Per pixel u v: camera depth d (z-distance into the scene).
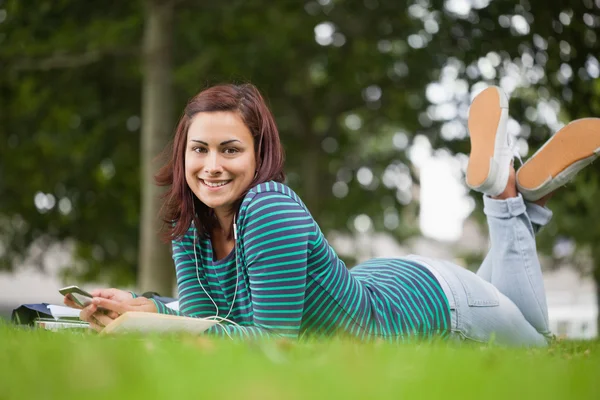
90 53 13.44
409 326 4.51
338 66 15.38
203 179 4.25
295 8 13.99
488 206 5.52
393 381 2.21
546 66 12.47
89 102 15.02
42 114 15.12
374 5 14.20
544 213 5.61
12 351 2.72
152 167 13.01
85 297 4.20
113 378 2.12
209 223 4.48
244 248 4.14
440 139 15.52
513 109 13.10
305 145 18.12
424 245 29.97
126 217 17.23
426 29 14.08
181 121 4.44
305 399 1.91
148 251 12.84
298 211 4.09
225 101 4.26
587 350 4.20
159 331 3.73
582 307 27.78
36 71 14.39
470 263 22.94
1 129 15.26
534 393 2.14
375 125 18.06
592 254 20.11
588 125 5.42
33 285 30.84
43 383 2.11
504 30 12.83
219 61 14.33
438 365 2.55
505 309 5.10
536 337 5.27
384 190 19.17
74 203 16.86
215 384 2.05
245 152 4.25
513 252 5.45
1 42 13.26
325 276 4.18
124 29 13.14
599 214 17.16
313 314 4.24
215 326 3.88
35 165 16.05
